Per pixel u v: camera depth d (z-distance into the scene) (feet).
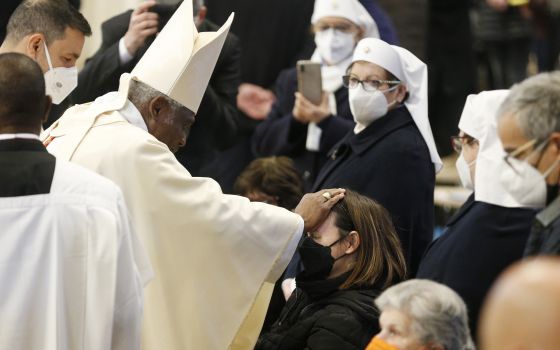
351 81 48.29
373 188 46.96
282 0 68.33
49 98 35.86
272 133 58.70
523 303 20.53
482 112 42.57
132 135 39.81
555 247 31.09
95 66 55.83
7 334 34.14
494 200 37.86
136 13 55.52
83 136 40.06
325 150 54.44
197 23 57.16
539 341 20.35
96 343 34.58
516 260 37.60
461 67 78.48
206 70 41.42
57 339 34.04
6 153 34.65
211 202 39.60
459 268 38.04
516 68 85.30
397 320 30.60
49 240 34.40
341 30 57.67
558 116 31.50
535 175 32.09
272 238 39.78
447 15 78.13
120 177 39.29
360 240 38.01
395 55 48.21
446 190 73.10
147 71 41.06
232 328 39.68
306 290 37.73
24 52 43.11
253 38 68.59
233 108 59.16
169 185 39.42
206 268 39.52
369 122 48.44
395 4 75.10
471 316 37.76
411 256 46.85
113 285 34.55
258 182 50.52
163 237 39.34
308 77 54.29
